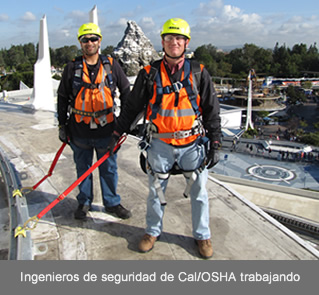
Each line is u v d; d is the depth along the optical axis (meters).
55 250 3.05
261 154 31.78
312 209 15.26
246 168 27.36
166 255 2.98
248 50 138.12
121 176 5.02
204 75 2.48
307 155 30.94
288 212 14.98
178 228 3.46
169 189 4.52
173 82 2.43
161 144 2.61
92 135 3.21
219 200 4.14
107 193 3.56
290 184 23.69
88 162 3.47
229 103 86.56
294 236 3.30
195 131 2.59
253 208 3.92
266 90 86.69
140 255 2.98
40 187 4.57
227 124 45.97
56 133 7.70
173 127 2.51
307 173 25.80
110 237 3.29
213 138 2.64
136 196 4.30
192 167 2.68
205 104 2.57
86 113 3.10
